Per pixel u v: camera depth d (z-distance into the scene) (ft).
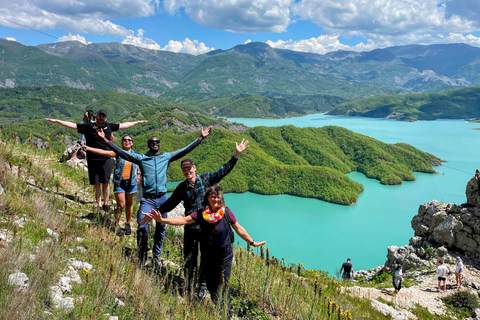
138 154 23.82
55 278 15.61
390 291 67.10
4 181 25.67
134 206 37.14
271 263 31.24
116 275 18.07
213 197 19.21
